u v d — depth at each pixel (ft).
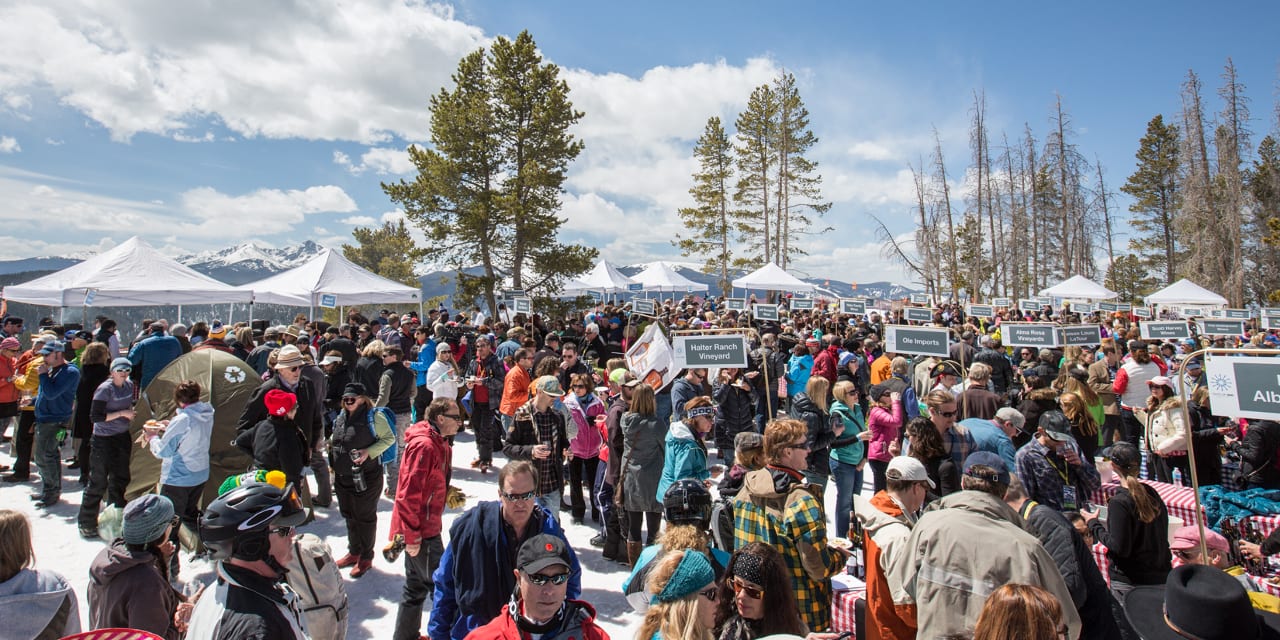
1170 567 11.91
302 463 16.94
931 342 25.95
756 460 13.43
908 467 11.07
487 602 9.71
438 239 88.33
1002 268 138.00
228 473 18.83
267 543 7.17
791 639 6.93
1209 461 21.91
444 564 10.26
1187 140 109.19
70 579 16.78
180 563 17.54
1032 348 36.94
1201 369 28.55
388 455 23.76
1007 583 7.58
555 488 18.93
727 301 84.99
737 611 8.64
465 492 24.31
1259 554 14.83
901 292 126.31
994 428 16.90
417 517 12.97
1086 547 9.98
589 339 41.83
